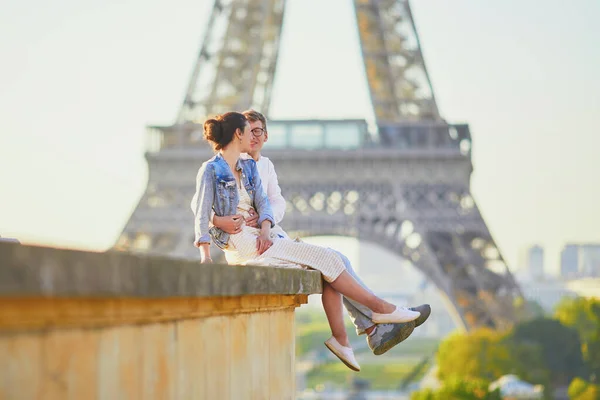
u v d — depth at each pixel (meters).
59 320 9.16
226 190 21.20
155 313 11.48
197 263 11.98
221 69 169.62
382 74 174.75
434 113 170.38
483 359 194.00
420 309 22.73
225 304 14.48
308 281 20.05
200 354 13.34
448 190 156.50
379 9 174.75
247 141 21.80
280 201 24.42
